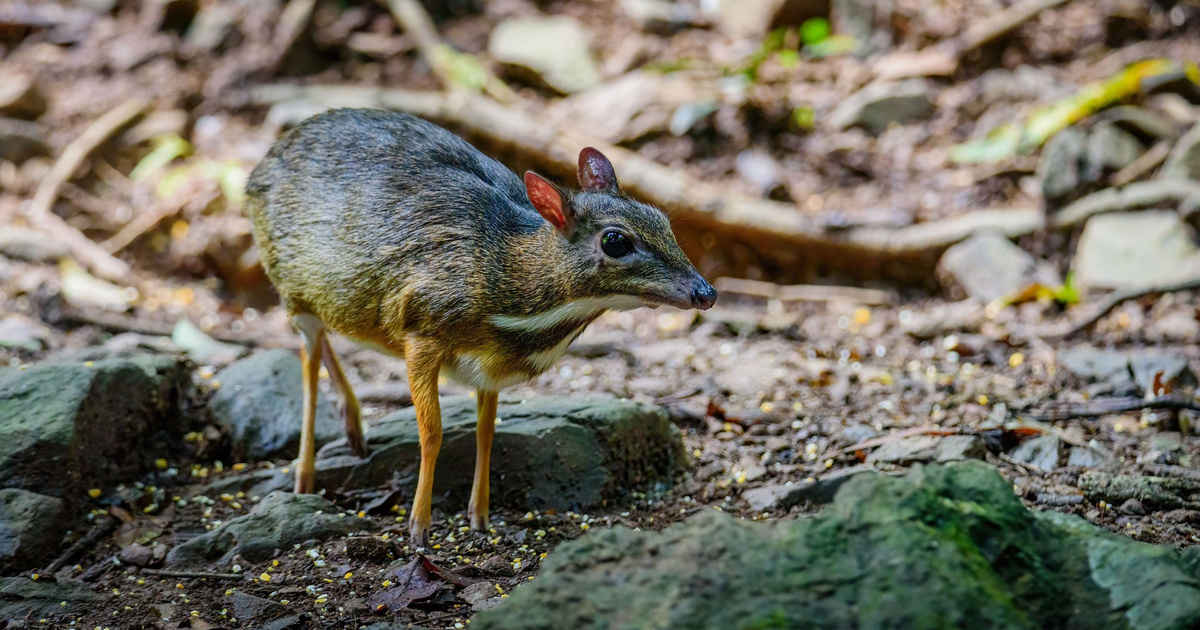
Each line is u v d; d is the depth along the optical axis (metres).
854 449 7.32
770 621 3.71
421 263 5.94
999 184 12.19
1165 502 6.46
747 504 6.78
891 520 3.96
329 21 14.04
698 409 8.21
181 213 11.93
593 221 5.79
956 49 13.55
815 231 11.73
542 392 8.73
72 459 6.54
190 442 7.64
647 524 6.54
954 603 3.68
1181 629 3.80
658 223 5.84
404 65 13.82
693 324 10.72
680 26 14.60
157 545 6.27
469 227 5.94
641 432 7.03
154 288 11.38
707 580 3.86
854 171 12.66
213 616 5.34
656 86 13.24
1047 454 7.21
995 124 12.77
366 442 7.05
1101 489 6.57
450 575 5.60
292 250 6.46
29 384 6.76
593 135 12.98
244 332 10.41
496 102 13.38
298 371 8.12
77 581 5.71
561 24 14.20
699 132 12.87
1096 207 11.32
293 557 6.00
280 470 7.18
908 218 11.91
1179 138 11.87
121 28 14.01
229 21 13.84
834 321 10.99
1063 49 13.45
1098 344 9.77
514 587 5.60
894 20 14.02
